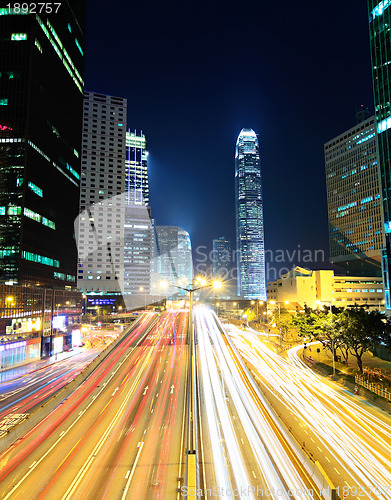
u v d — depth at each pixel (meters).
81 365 64.00
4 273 85.56
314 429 29.30
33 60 95.38
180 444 25.34
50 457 23.48
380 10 80.62
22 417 31.94
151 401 35.72
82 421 30.30
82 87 132.38
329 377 49.25
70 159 118.62
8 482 20.31
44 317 76.88
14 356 66.00
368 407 35.56
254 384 42.50
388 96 77.50
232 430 28.05
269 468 21.80
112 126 196.88
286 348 76.06
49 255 101.00
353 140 197.88
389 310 77.25
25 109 92.06
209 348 63.53
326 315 60.84
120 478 20.59
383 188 79.12
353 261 196.50
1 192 88.62
